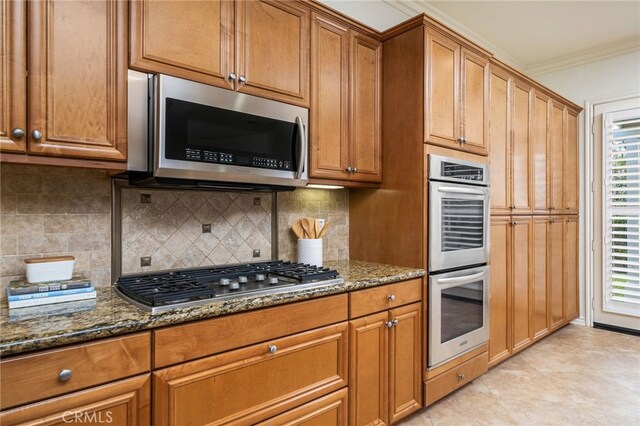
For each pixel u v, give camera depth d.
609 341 3.47
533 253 3.23
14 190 1.43
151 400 1.17
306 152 1.96
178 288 1.42
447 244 2.29
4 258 1.41
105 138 1.35
